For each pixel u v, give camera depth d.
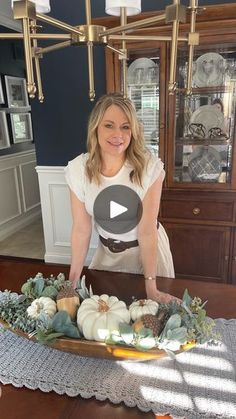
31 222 4.35
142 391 0.75
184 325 0.79
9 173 3.86
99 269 1.37
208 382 0.77
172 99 2.20
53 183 2.89
